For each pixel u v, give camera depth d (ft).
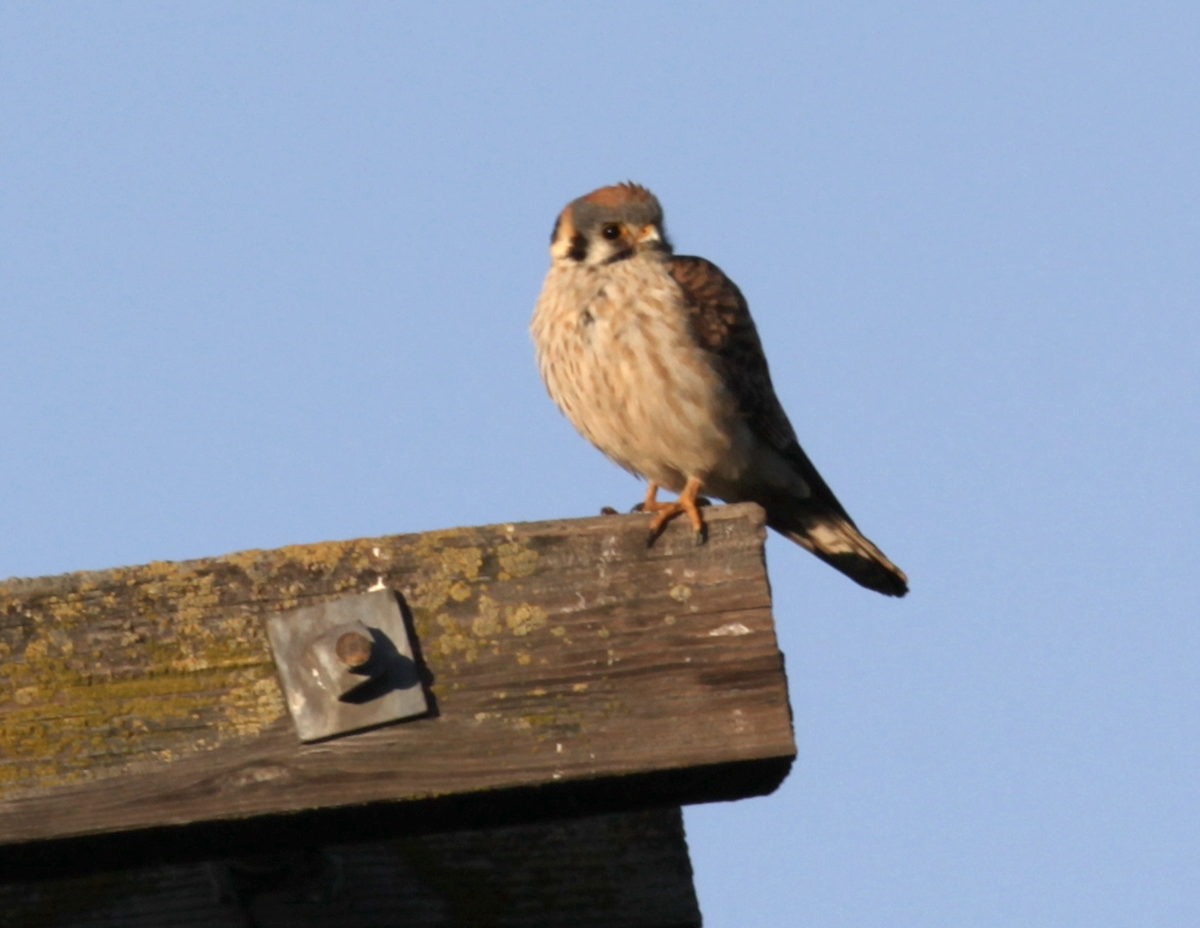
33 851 21.98
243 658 22.36
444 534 23.04
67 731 21.97
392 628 22.43
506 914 28.17
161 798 21.79
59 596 22.49
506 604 22.77
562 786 22.45
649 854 29.17
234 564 22.72
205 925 27.09
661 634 22.76
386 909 27.71
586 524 23.17
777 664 22.71
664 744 22.31
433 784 21.99
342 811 22.21
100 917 27.02
